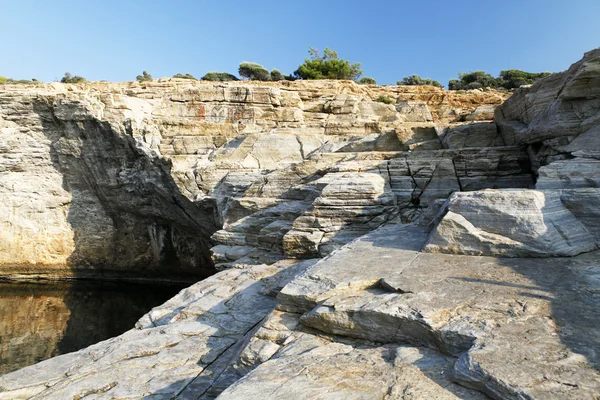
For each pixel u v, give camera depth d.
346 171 13.32
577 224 6.88
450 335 4.10
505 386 3.17
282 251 12.47
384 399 3.44
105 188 23.67
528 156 12.58
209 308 8.13
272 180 15.12
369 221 11.11
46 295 23.06
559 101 11.53
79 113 21.33
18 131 23.48
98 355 6.87
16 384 6.08
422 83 45.31
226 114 23.20
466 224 7.01
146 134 20.69
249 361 5.16
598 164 8.94
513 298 4.77
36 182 24.59
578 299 4.67
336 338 4.96
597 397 2.96
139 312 20.73
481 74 41.47
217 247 14.78
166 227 25.06
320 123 22.45
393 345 4.54
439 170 12.70
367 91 29.45
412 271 5.94
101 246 25.69
